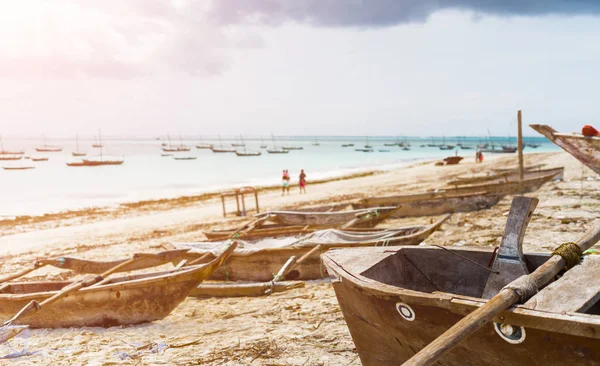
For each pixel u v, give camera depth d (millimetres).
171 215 23453
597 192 17188
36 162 87062
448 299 3656
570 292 3459
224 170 60531
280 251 9945
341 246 9727
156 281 7480
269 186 37875
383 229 11117
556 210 14180
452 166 51531
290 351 5895
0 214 24969
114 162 74875
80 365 5891
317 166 67125
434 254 5691
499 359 3613
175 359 5914
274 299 8594
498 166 43344
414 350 4324
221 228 18172
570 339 3107
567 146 5906
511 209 5059
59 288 8539
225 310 8203
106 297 7625
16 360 6262
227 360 5758
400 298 4012
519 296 3475
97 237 17719
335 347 5922
